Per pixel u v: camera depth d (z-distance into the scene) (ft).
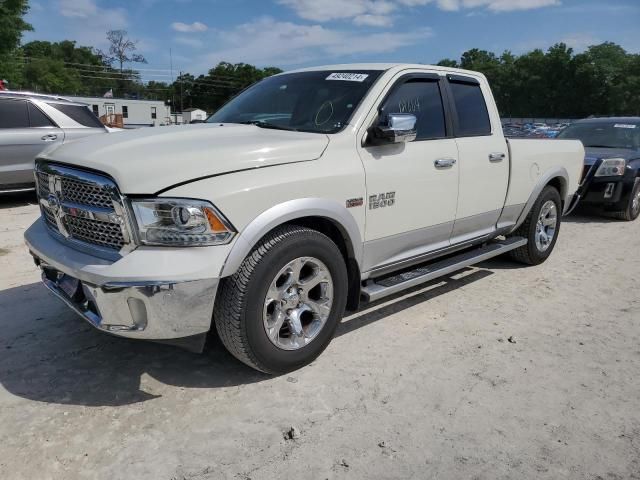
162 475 8.39
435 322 14.25
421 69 14.24
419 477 8.49
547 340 13.34
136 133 11.76
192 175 9.61
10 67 125.80
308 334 11.46
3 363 11.66
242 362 11.28
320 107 13.05
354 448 9.11
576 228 27.45
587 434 9.63
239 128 12.44
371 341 13.00
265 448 9.05
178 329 9.63
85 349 12.32
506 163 16.52
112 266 9.36
